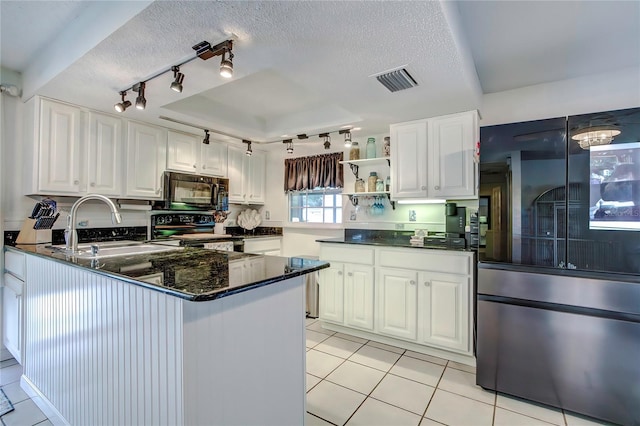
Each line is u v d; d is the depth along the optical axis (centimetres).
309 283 359
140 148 308
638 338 164
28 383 209
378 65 187
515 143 196
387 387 210
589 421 175
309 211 432
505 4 170
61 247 217
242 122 350
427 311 257
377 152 353
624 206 167
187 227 374
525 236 192
